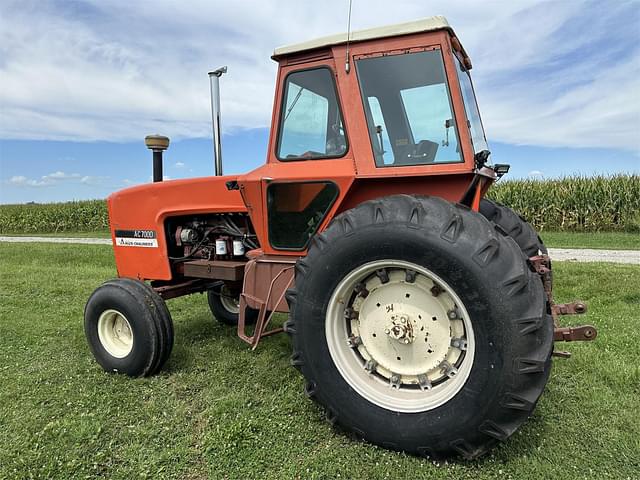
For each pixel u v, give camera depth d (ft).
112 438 7.88
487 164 9.87
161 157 12.66
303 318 7.90
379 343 7.81
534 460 7.00
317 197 9.05
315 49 8.86
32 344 13.14
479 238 6.66
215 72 11.47
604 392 9.12
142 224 12.44
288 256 9.62
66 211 71.10
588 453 7.20
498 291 6.42
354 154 8.52
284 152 9.41
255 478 6.79
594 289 17.72
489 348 6.48
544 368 6.39
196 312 16.67
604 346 11.48
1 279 23.36
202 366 11.15
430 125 8.15
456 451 6.89
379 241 7.20
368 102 8.52
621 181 43.11
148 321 10.36
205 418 8.53
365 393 7.55
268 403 9.07
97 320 11.08
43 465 7.11
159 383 10.19
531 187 46.16
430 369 7.41
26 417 8.62
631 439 7.54
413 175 8.08
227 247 11.80
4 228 72.38
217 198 11.22
